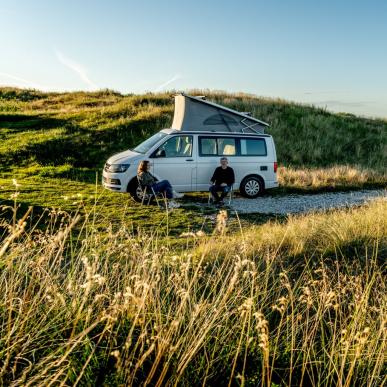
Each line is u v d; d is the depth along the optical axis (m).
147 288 2.52
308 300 3.31
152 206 10.19
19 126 20.78
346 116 28.06
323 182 14.45
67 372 2.51
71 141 17.92
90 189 12.09
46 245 3.53
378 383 2.89
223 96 27.61
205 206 10.76
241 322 3.23
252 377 2.83
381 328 3.08
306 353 3.21
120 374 2.47
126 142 18.36
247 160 11.82
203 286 4.22
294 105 27.11
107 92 33.66
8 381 2.32
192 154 11.24
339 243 5.84
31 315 2.77
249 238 6.22
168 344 2.59
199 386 2.69
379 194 12.93
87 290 2.52
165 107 22.84
